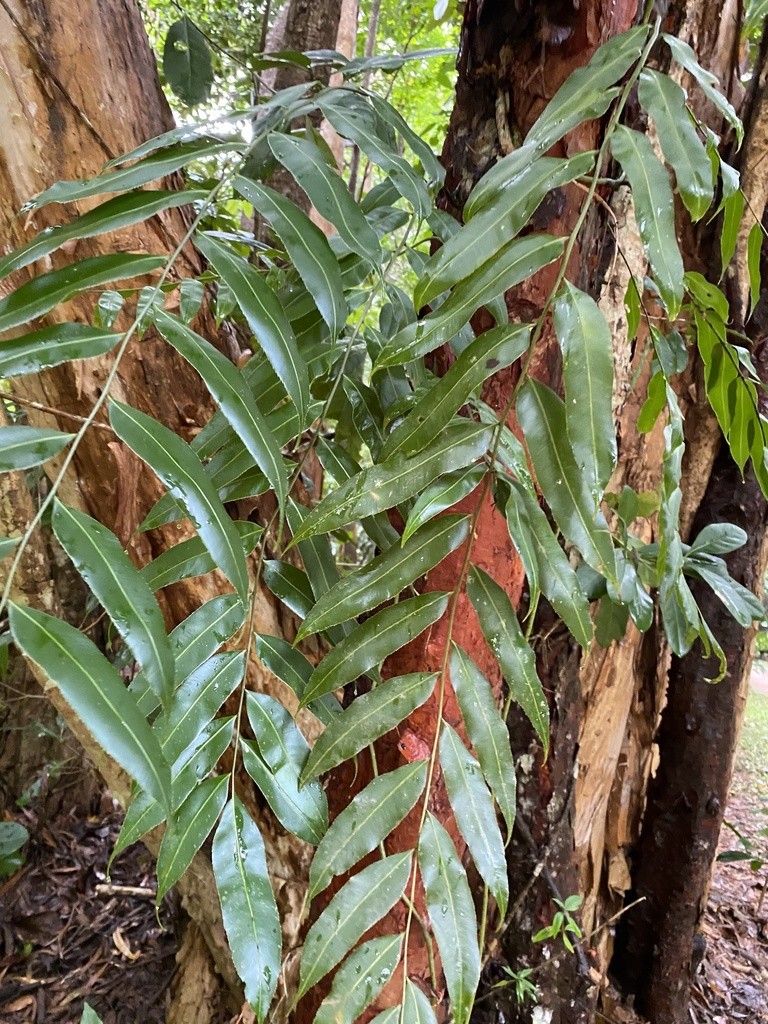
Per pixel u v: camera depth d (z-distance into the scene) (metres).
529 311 0.59
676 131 0.37
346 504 0.42
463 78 0.66
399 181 0.53
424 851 0.45
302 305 0.59
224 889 0.46
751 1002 1.37
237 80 1.41
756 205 1.05
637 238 0.91
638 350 1.03
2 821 1.68
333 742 0.46
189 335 0.41
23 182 0.66
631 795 1.28
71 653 0.31
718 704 1.19
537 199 0.37
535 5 0.58
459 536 0.46
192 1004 1.00
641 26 0.41
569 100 0.39
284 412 0.55
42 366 0.37
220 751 0.49
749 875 1.78
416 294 0.38
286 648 0.54
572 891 1.10
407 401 0.57
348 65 0.76
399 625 0.47
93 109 0.67
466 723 0.46
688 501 1.19
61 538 0.34
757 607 0.91
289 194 1.35
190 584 0.74
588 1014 1.08
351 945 0.43
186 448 0.39
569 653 1.03
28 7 0.63
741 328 1.08
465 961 0.43
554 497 0.39
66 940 1.46
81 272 0.41
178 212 0.75
